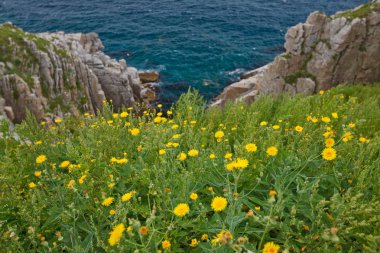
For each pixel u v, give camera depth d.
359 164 4.02
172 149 4.34
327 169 4.00
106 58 36.81
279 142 4.38
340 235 3.03
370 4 18.69
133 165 4.44
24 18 65.56
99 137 5.23
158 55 45.59
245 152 4.05
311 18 18.98
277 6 66.38
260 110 7.62
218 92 35.31
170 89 36.09
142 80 37.78
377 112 7.34
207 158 4.21
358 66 18.31
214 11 65.06
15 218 3.99
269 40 49.41
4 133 5.92
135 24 60.00
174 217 3.46
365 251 2.89
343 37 17.78
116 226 2.74
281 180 3.66
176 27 57.28
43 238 3.45
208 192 3.93
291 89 19.56
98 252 3.27
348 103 6.88
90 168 4.26
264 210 3.37
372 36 17.84
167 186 3.73
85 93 31.58
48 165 5.05
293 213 2.85
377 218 3.04
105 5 73.44
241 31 53.69
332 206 2.92
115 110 34.00
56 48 31.23
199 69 40.62
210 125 6.35
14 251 3.17
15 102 24.89
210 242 2.96
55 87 29.31
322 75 18.67
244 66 41.03
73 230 3.43
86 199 3.66
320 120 6.18
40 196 3.80
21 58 28.30
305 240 3.00
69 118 7.49
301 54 19.34
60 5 74.19
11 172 4.51
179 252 3.22
